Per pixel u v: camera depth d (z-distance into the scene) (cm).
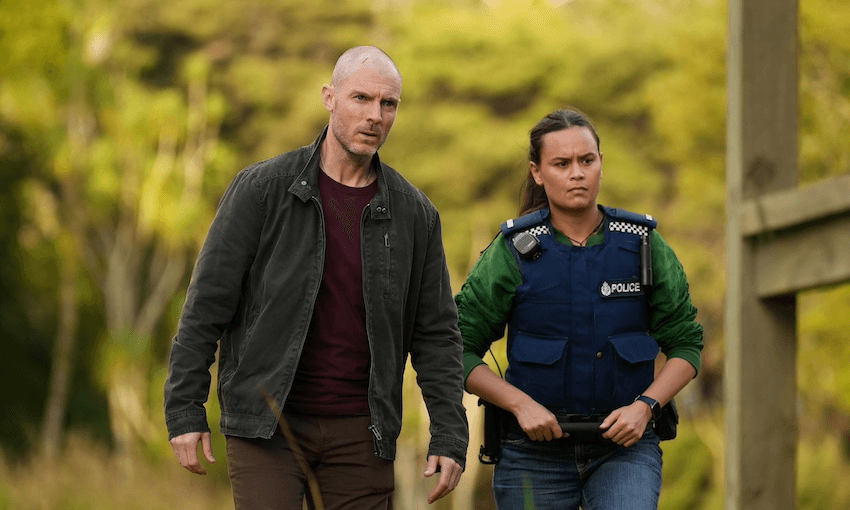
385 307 771
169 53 5819
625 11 5941
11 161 5219
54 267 5362
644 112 5497
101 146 4994
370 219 776
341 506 766
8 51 4894
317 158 776
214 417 3716
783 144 561
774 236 543
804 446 3244
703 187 4353
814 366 3762
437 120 5466
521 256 806
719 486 3147
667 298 805
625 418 764
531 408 777
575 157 795
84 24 5112
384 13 6106
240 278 759
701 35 4206
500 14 5678
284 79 5853
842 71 3456
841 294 3603
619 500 775
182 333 754
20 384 5425
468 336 830
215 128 5434
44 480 2172
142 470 2480
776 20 564
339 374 760
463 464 795
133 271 5162
